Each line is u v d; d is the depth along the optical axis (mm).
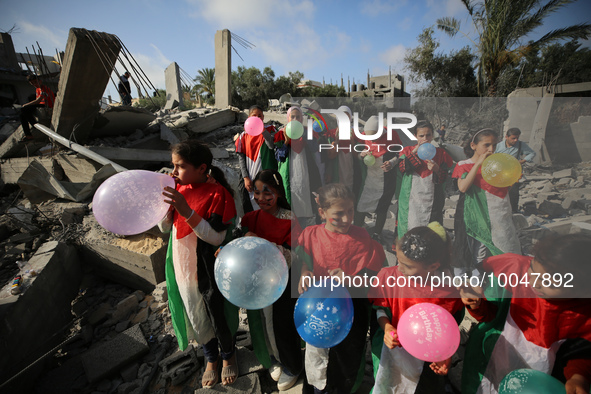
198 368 2236
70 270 3428
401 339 1359
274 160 3215
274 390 2070
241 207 3844
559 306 1239
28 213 4250
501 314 1396
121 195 1443
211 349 2012
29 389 2287
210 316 1796
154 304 3055
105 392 2195
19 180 4422
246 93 25656
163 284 3184
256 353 2008
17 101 12867
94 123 5512
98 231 3631
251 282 1391
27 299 2535
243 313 2717
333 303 1400
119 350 2408
